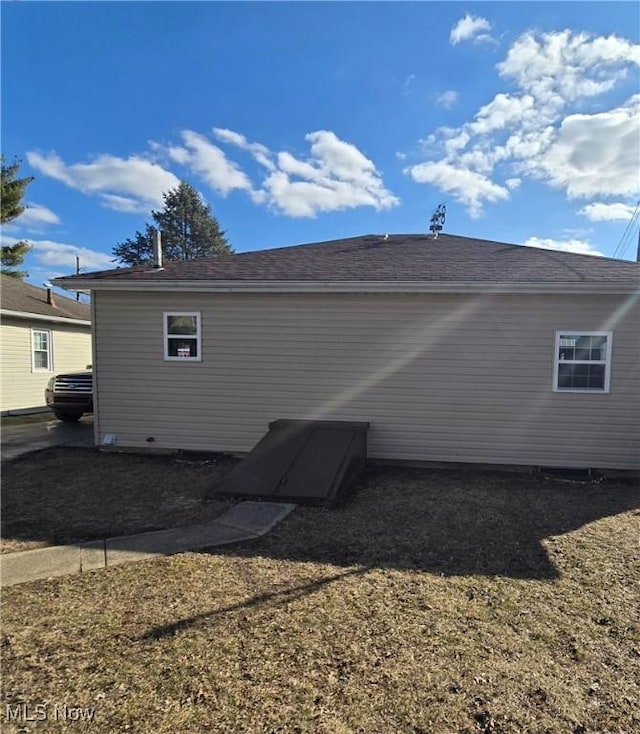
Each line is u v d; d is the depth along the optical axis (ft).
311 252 32.94
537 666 8.46
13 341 47.78
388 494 19.99
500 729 6.89
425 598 11.02
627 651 9.02
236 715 7.10
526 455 24.56
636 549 14.35
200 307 26.76
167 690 7.66
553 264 26.94
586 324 23.76
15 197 82.02
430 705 7.36
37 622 9.80
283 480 19.48
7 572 12.28
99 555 13.42
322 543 14.46
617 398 23.82
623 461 23.93
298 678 7.98
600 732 6.86
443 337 24.91
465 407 24.94
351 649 8.87
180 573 12.22
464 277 24.34
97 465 24.80
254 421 26.71
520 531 15.80
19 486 20.89
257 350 26.45
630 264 26.68
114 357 27.66
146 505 18.25
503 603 10.86
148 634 9.34
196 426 27.20
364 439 24.48
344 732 6.78
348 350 25.71
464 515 17.35
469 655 8.75
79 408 39.42
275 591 11.25
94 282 26.55
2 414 45.80
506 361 24.48
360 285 24.35
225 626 9.65
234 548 14.01
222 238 163.22
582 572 12.69
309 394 26.17
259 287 25.31
